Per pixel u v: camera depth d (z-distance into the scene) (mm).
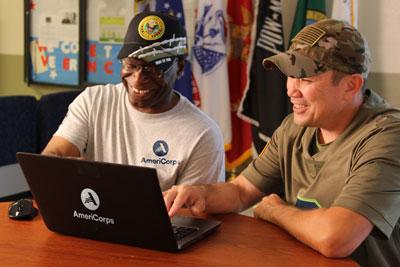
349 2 2434
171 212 1444
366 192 1282
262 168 1692
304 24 2553
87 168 1198
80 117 1911
